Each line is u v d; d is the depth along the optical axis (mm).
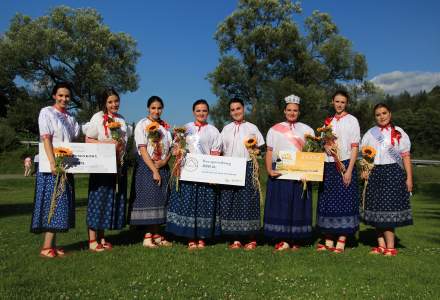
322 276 5293
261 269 5527
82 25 42594
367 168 6648
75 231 8180
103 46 43812
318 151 6641
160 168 6668
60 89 6059
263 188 16469
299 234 6660
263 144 7027
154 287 4727
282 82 33938
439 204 17188
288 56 38781
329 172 6680
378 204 6598
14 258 5816
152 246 6652
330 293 4691
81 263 5609
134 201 6586
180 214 6629
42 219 5828
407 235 8570
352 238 7961
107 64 44625
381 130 6773
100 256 5980
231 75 39375
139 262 5684
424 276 5410
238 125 6965
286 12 40125
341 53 37875
